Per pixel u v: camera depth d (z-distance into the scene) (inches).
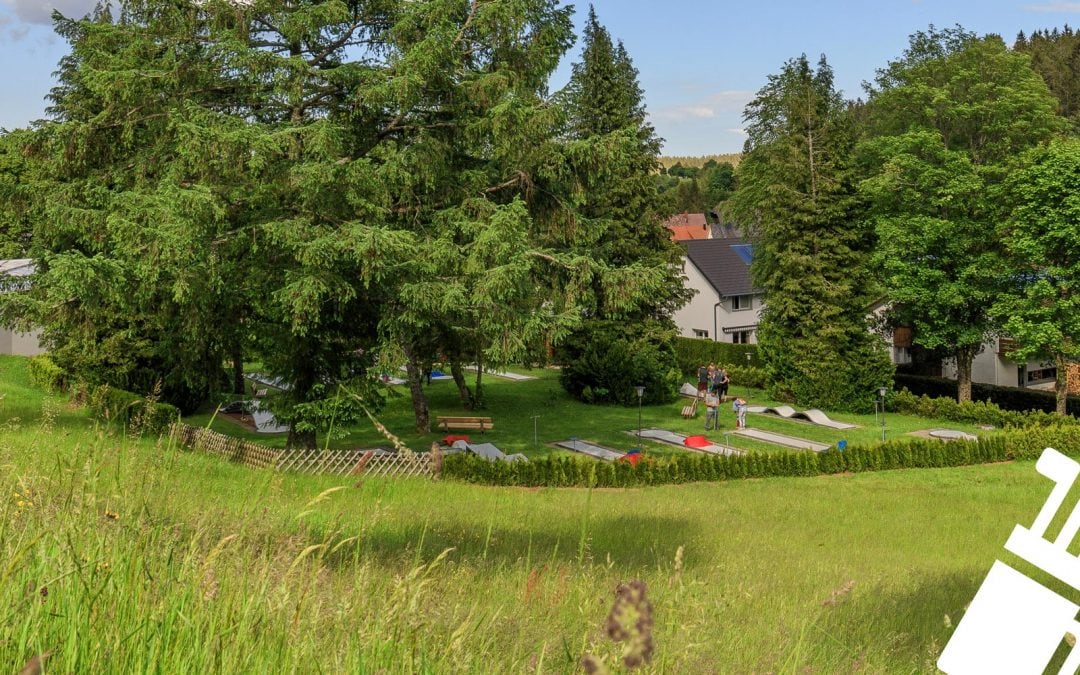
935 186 1501.0
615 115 1644.9
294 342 820.0
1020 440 1182.3
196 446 213.3
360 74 813.2
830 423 1432.1
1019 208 1363.2
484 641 138.9
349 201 761.0
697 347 2080.5
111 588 112.8
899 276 1503.4
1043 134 1472.7
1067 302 1352.1
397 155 802.8
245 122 773.9
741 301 2223.2
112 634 102.1
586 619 151.1
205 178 741.3
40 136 810.8
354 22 884.6
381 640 114.0
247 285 778.8
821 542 637.9
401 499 575.2
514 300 843.4
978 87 1487.5
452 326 877.2
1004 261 1441.9
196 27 846.5
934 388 1720.0
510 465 900.6
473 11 896.3
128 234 681.6
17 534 125.4
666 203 1683.1
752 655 196.1
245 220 774.5
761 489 939.3
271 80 800.9
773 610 317.4
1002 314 1428.4
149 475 156.9
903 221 1510.8
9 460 151.3
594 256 1070.4
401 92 788.0
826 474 1070.4
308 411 826.8
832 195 1619.1
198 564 125.2
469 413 1421.0
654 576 341.7
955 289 1464.1
